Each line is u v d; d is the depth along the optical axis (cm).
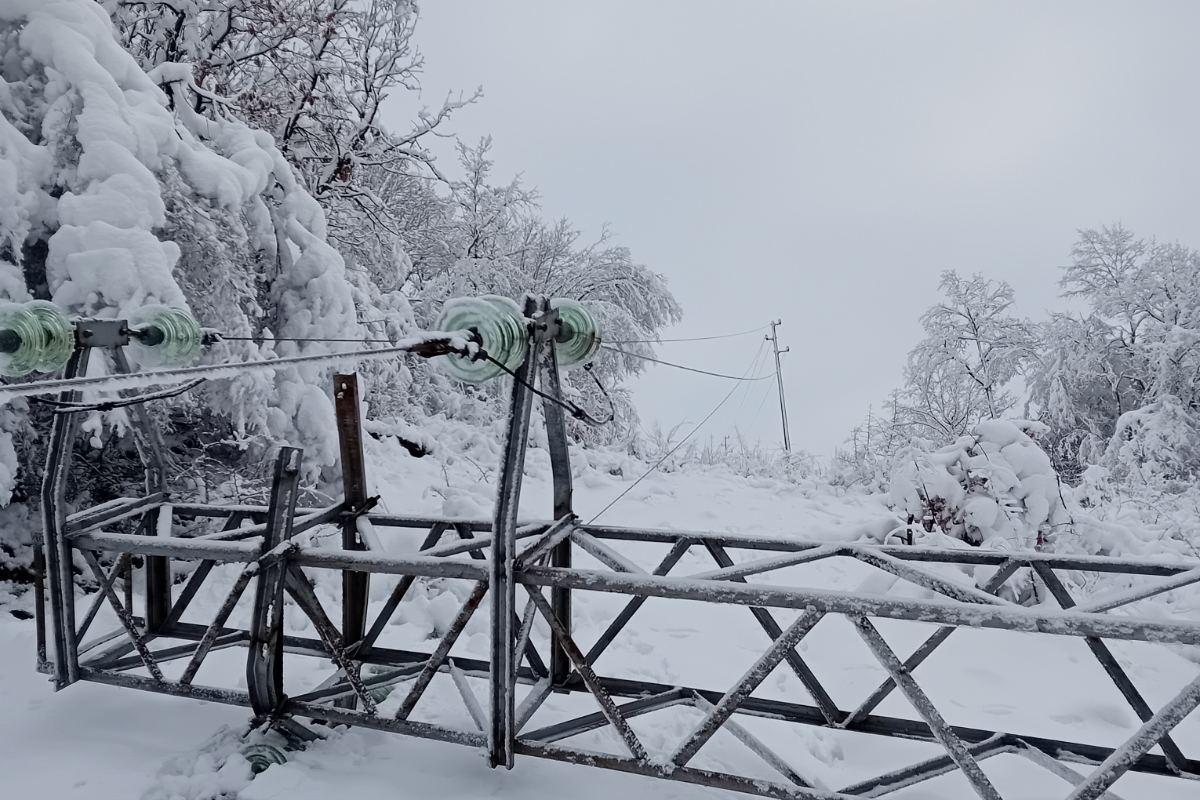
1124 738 386
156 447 398
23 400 484
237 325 571
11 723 335
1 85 486
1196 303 1667
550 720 358
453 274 1348
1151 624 219
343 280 666
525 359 294
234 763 293
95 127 486
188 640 421
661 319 1623
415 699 303
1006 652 493
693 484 1124
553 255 1564
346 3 1018
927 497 624
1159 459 1520
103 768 297
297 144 1046
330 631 311
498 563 285
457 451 1095
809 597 255
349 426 384
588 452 1190
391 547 600
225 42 932
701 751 341
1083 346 1741
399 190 1384
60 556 338
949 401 1574
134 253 471
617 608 561
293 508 318
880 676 458
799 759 342
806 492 1129
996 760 346
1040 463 613
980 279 1653
